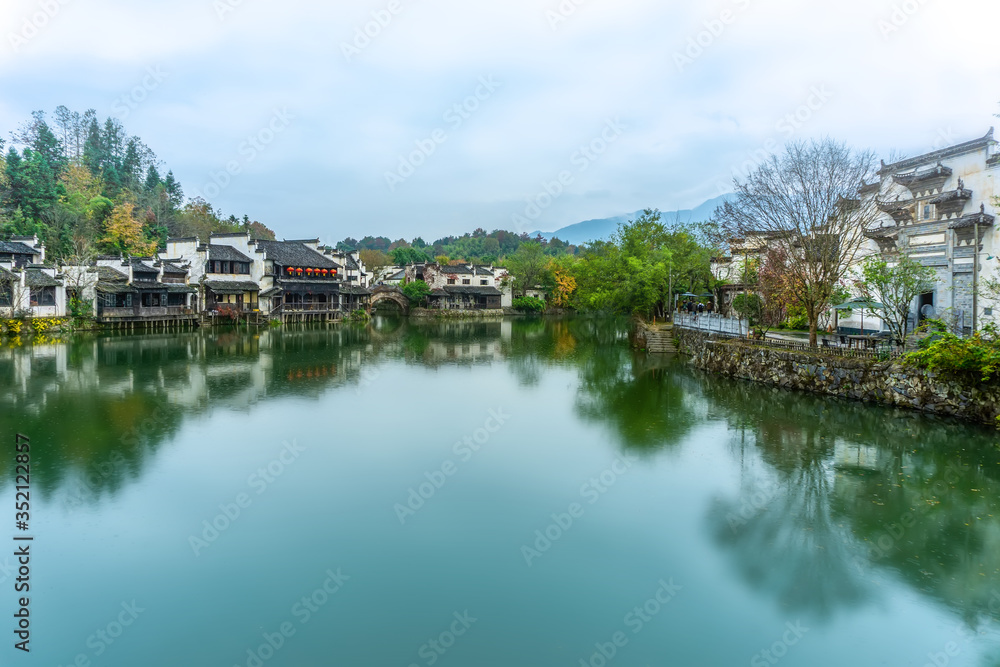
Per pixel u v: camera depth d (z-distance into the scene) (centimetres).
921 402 2353
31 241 5247
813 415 2462
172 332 5559
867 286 2884
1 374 3244
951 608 1142
